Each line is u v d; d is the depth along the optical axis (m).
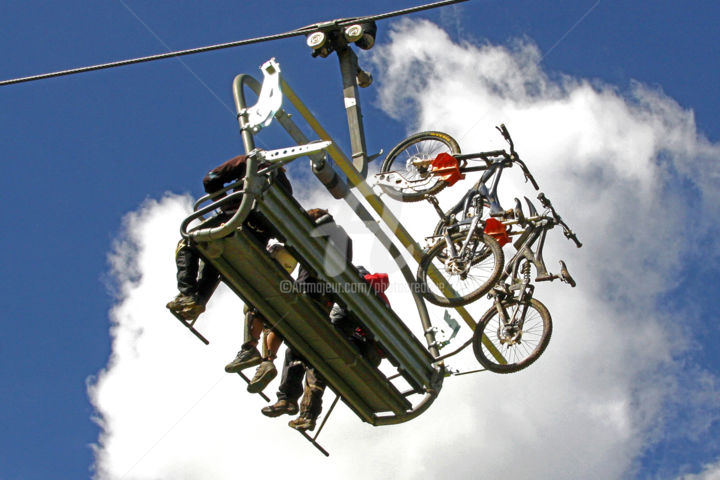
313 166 7.74
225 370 7.79
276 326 7.71
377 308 7.90
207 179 7.36
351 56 8.57
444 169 10.20
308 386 8.32
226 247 7.11
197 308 7.42
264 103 7.29
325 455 8.24
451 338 9.14
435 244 9.75
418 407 8.51
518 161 10.62
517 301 10.22
